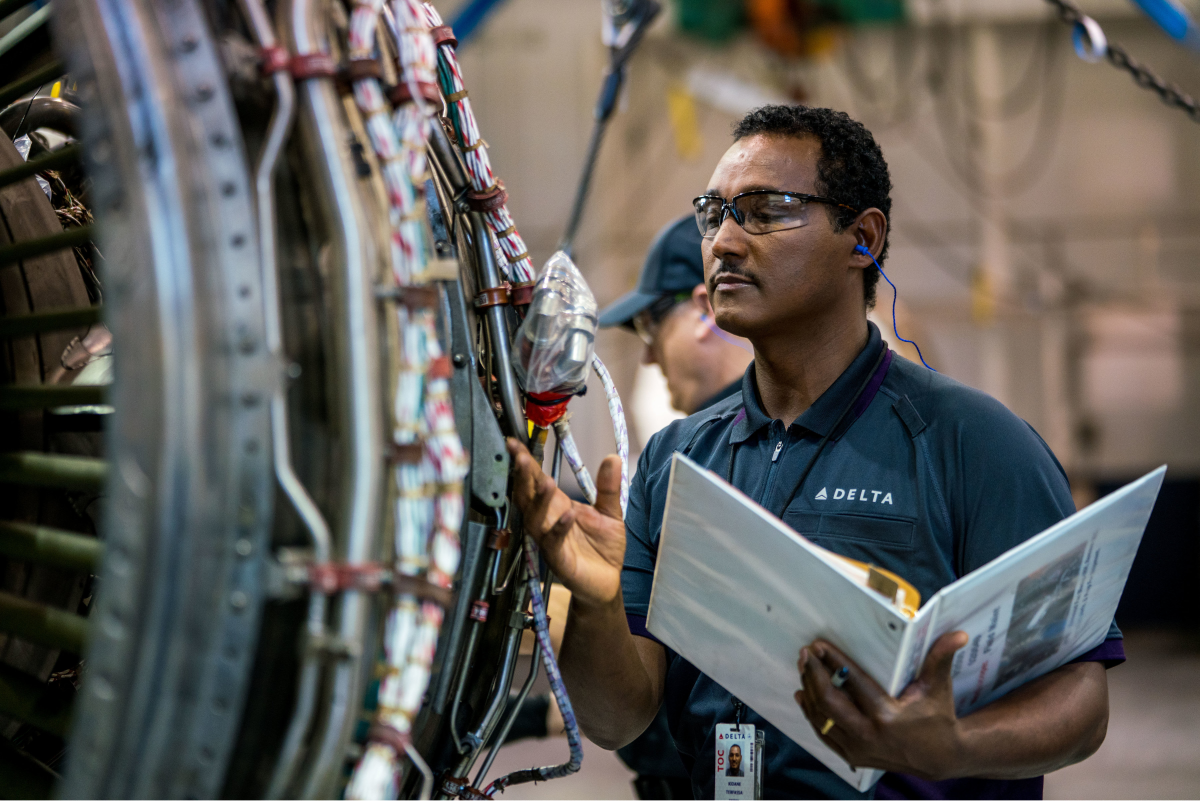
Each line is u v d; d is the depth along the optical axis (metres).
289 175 0.91
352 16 0.90
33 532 0.92
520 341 1.08
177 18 0.81
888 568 1.22
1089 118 9.55
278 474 0.81
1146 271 9.55
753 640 1.08
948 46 9.55
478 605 1.05
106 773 0.74
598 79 9.52
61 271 1.12
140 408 0.73
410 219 0.88
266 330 0.80
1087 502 9.52
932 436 1.25
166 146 0.75
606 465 1.13
